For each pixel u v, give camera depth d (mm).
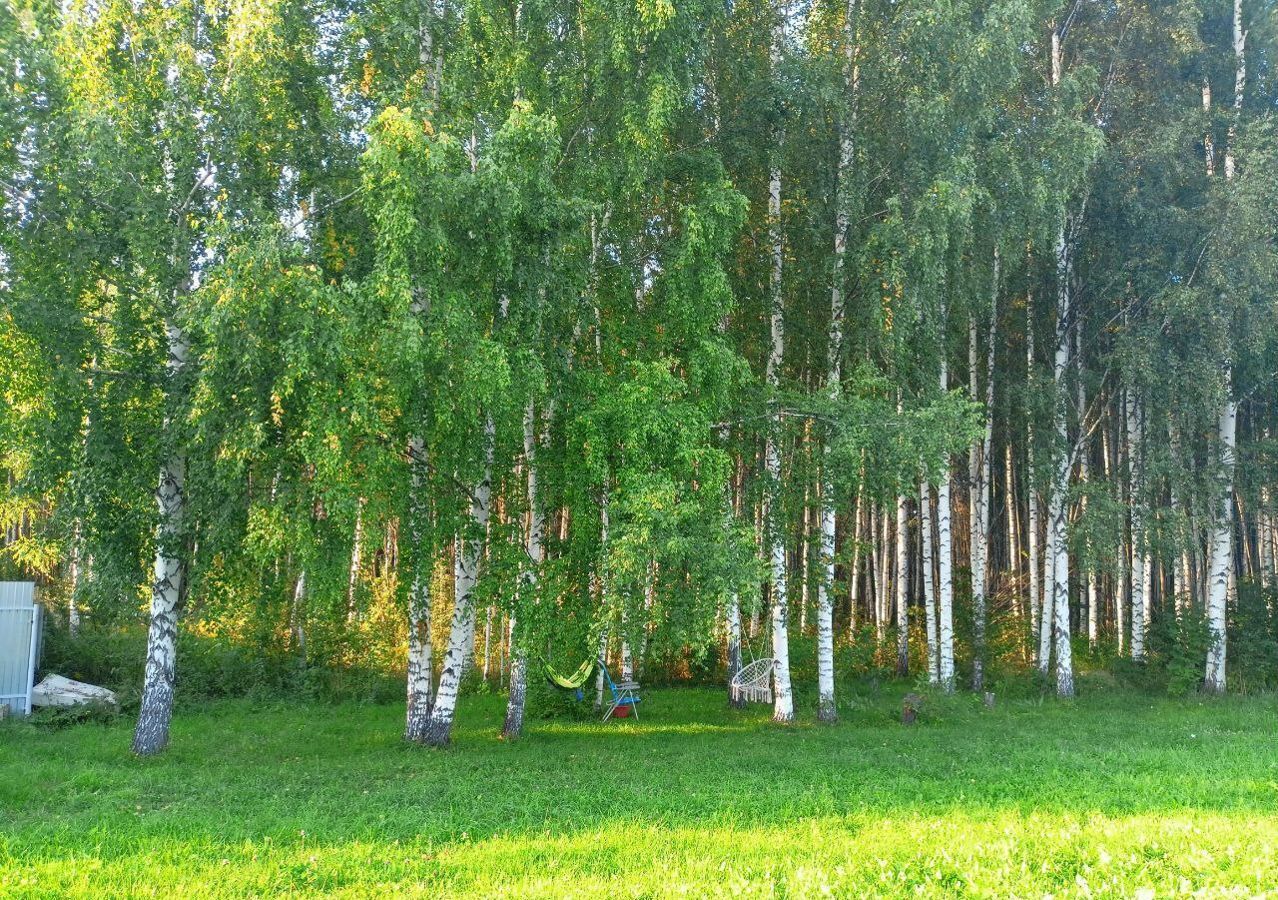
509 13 12016
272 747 11984
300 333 8820
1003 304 21422
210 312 8883
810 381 16703
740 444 13773
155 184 10688
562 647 12078
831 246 15383
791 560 17859
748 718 15391
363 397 9023
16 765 9906
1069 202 18547
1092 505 18391
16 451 10844
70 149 9766
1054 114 16406
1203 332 17750
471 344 9664
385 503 10281
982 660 19625
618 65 11531
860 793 8602
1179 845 6215
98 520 10367
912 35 14133
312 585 10219
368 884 5730
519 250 10844
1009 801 8164
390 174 9156
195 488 10422
